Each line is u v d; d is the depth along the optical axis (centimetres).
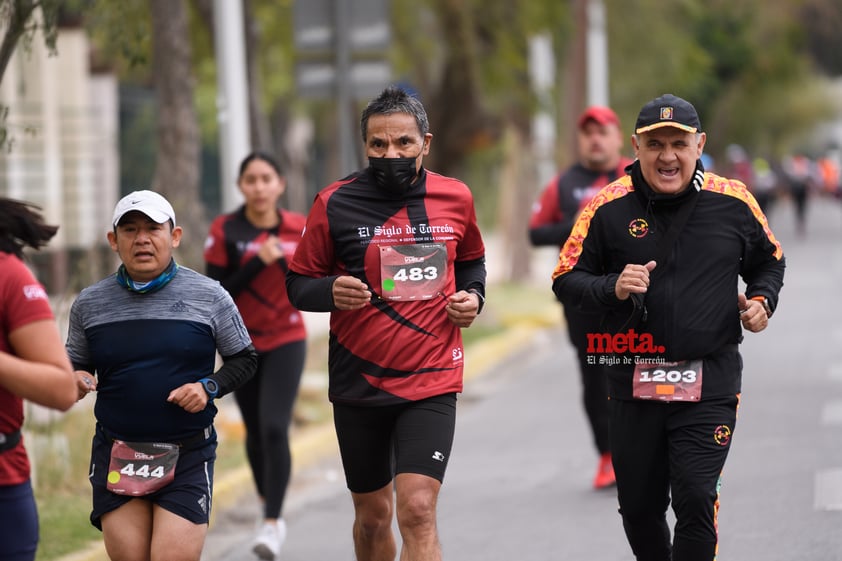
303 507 2431
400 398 1490
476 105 5062
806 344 4272
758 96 14525
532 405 3450
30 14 1923
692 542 1432
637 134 1448
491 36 5109
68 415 2755
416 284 1497
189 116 3466
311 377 3422
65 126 5259
